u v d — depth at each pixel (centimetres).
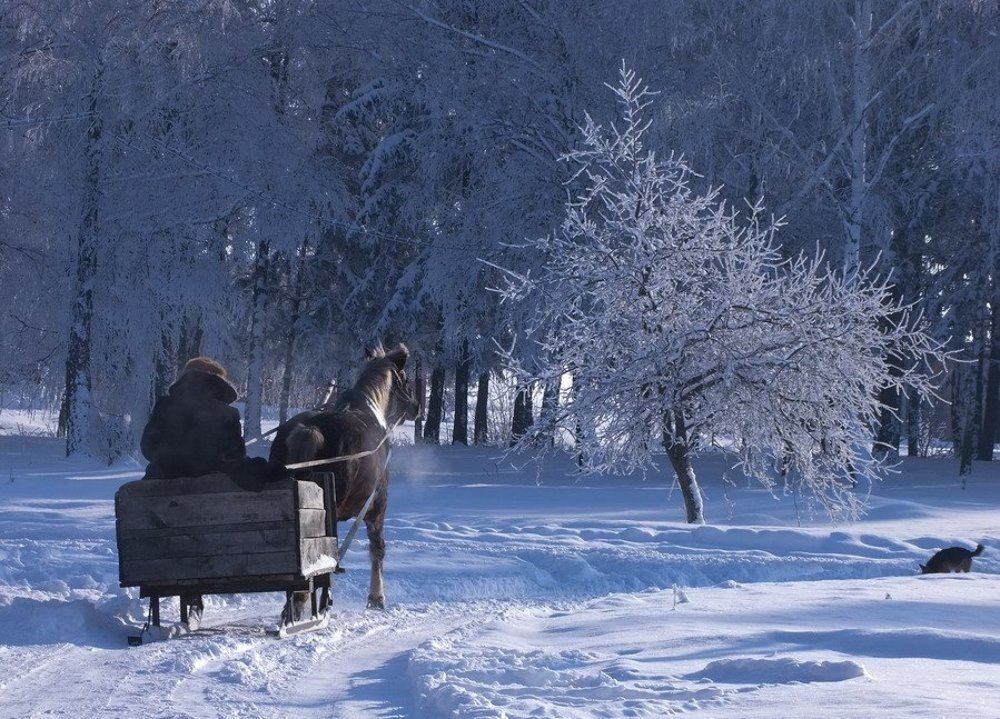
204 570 830
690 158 2741
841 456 1980
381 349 1182
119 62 3228
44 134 3300
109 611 891
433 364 4450
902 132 2850
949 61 2814
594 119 2878
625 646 724
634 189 2094
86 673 659
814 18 2697
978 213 3269
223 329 3662
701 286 1988
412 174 3834
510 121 3125
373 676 686
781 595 1005
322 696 608
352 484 988
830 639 701
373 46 3475
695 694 505
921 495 2778
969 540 1770
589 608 1026
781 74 2792
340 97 4134
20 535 1655
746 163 2958
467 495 2538
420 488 2678
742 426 1956
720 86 2820
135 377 3547
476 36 3122
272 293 4328
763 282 2045
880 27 2773
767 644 695
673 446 2047
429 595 1266
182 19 3234
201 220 3531
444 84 3203
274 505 835
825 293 2136
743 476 3089
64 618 819
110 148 3325
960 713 427
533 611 1089
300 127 3853
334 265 4297
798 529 1802
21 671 661
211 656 727
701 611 877
